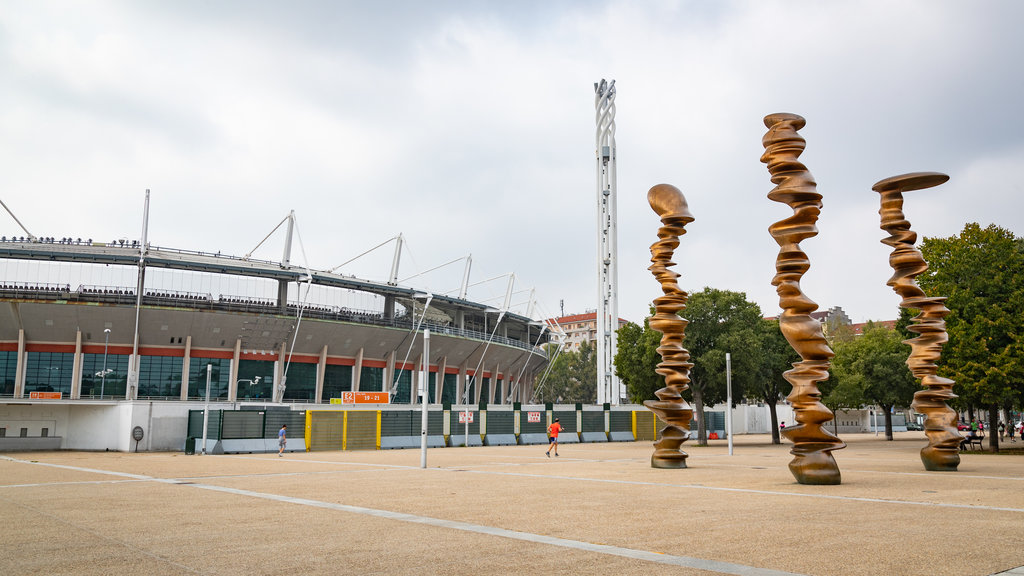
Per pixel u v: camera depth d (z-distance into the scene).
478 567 9.42
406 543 11.29
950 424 27.27
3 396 75.62
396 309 99.19
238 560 9.98
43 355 78.12
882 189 27.72
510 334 129.25
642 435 72.75
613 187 88.94
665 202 29.20
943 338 27.86
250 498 18.08
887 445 56.81
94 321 77.12
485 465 32.50
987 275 41.44
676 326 29.94
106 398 74.94
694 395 59.91
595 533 12.24
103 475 26.39
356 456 42.78
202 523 13.56
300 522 13.68
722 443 64.31
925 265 27.91
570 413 68.31
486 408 62.56
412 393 97.88
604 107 90.12
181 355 81.31
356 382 90.31
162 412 55.62
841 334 141.12
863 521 13.46
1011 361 38.06
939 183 26.34
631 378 59.56
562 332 134.62
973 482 21.94
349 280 92.19
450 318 107.50
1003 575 8.77
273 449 49.72
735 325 57.59
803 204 22.50
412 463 34.47
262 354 84.88
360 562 9.79
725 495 18.53
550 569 9.27
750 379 56.25
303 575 9.01
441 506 16.27
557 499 17.72
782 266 22.61
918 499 17.23
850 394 67.94
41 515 14.80
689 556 10.12
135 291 80.62
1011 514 14.38
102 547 11.01
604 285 87.62
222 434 48.16
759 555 10.14
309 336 85.19
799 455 22.09
